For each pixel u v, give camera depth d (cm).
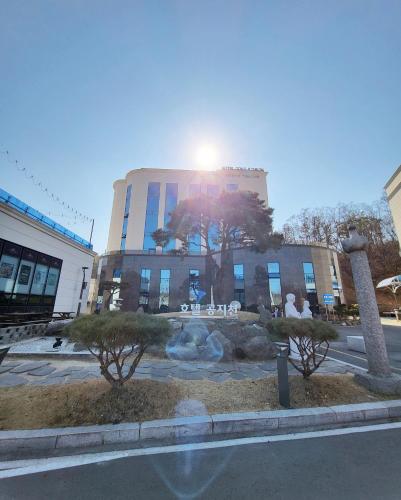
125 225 4250
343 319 2639
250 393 449
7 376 534
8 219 1112
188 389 465
